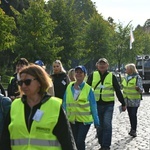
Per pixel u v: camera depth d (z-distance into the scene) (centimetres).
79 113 806
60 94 948
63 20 4803
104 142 970
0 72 4878
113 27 5531
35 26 4053
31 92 398
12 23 3822
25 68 403
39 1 4078
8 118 405
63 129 395
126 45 5453
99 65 1011
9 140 402
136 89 1207
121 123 1522
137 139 1170
